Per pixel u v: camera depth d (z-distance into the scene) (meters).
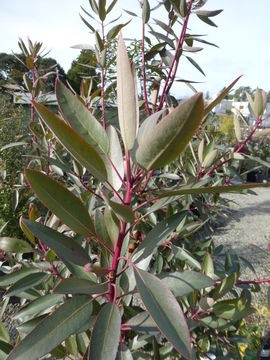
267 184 0.19
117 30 0.56
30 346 0.23
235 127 0.57
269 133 0.53
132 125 0.24
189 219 0.60
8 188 1.26
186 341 0.20
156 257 0.49
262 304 1.03
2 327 0.43
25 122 2.04
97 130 0.27
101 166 0.23
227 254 0.49
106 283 0.28
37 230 0.26
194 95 0.17
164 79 0.61
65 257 0.26
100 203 0.52
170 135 0.18
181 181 0.63
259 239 1.88
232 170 0.56
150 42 0.66
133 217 0.21
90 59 0.64
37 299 0.37
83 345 0.38
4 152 1.39
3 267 0.53
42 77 0.77
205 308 0.35
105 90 0.61
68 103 0.26
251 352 0.67
